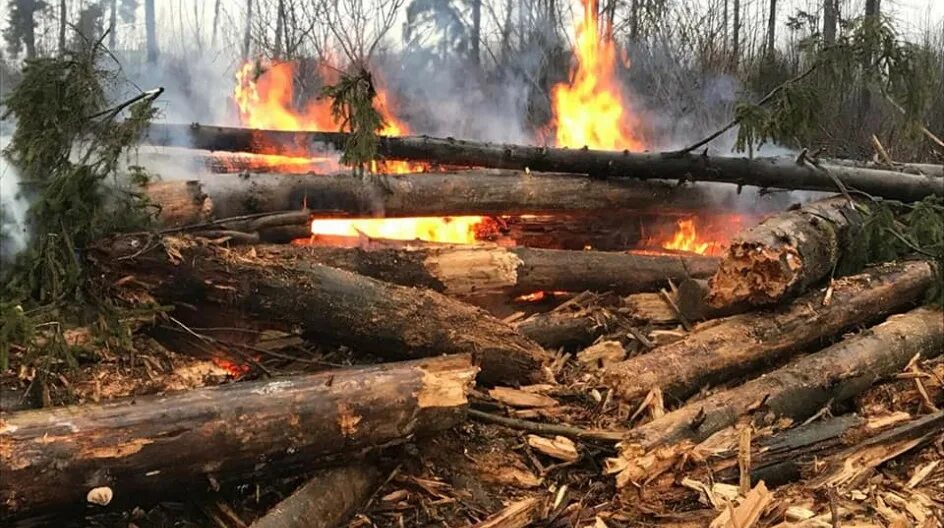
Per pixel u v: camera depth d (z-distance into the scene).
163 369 3.17
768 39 10.93
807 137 5.22
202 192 4.11
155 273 3.22
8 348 2.81
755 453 3.19
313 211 4.62
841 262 4.66
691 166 5.25
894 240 4.79
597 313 4.58
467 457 3.27
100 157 3.64
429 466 3.20
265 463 2.67
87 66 3.79
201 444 2.52
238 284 3.32
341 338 3.57
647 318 4.62
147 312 3.16
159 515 2.80
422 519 2.94
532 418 3.59
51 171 3.62
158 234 3.27
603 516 2.97
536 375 3.88
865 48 5.02
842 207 4.79
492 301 4.64
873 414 3.67
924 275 4.56
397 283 4.22
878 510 3.02
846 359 3.79
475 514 2.98
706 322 4.23
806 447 3.27
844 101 7.74
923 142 8.02
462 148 5.11
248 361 3.33
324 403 2.75
